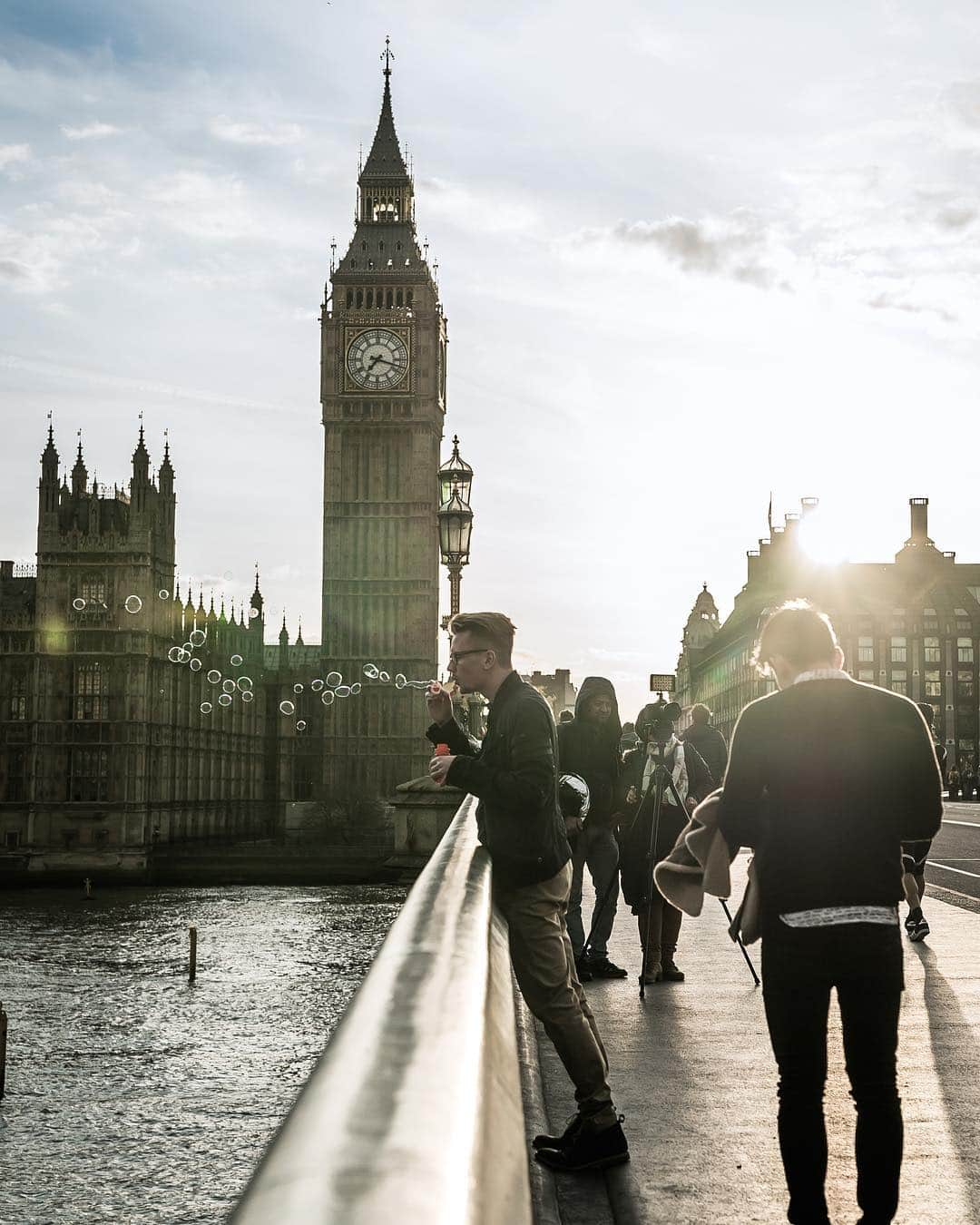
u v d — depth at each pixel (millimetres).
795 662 4914
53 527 130750
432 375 148000
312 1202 891
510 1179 1300
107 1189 38344
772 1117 6480
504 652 5770
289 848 123875
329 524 147625
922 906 14664
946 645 115625
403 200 153250
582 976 10625
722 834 4957
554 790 5594
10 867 125188
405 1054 1328
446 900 3016
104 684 129125
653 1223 5012
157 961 76750
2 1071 48156
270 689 161750
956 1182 5402
